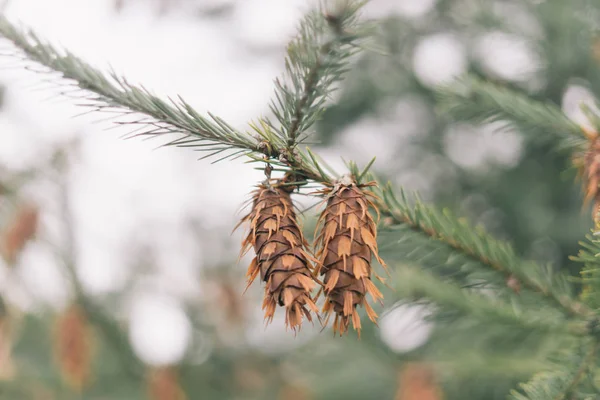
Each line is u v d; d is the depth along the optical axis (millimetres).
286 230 1436
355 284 1407
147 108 1510
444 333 3242
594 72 4277
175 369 4910
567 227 4895
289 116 1500
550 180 5137
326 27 1389
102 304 4688
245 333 5426
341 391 5168
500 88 2451
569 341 1876
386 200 1795
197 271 5309
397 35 5379
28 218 4023
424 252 1828
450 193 5703
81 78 1521
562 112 2195
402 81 5539
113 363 4980
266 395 5480
